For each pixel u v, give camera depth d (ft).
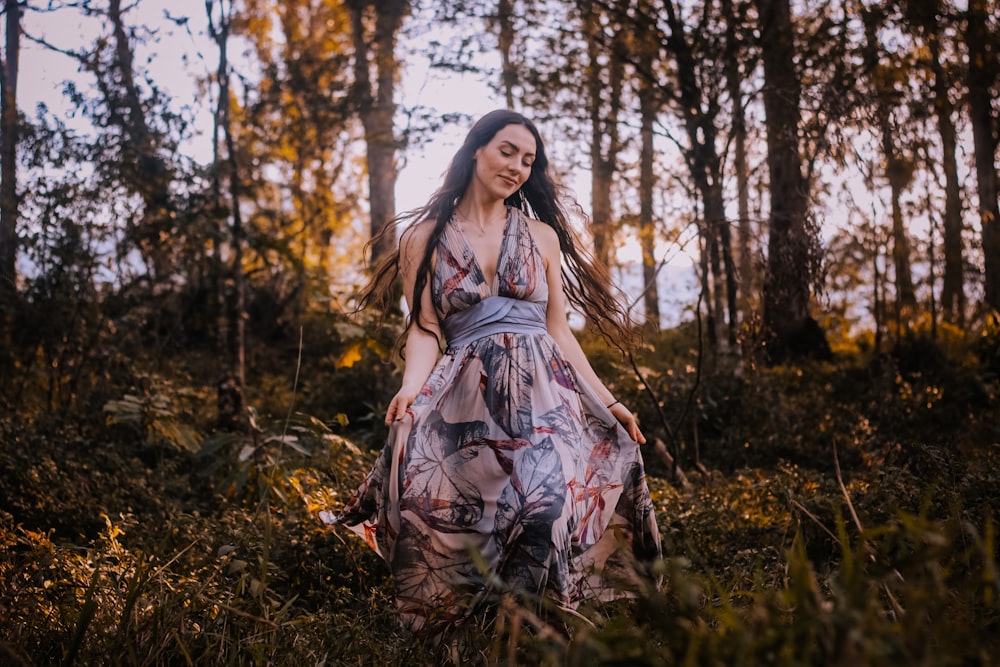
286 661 8.42
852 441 23.72
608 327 14.61
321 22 62.08
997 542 9.43
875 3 25.76
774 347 25.03
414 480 11.18
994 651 5.28
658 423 25.45
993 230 49.65
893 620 6.31
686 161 24.72
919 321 45.88
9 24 31.48
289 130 47.39
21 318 27.61
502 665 7.31
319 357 40.09
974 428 23.54
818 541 12.87
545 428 11.29
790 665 4.64
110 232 29.99
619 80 30.32
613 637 5.28
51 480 16.53
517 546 10.46
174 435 22.12
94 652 8.40
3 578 10.07
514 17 28.76
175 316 38.06
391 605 11.46
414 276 12.10
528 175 12.23
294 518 14.82
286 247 30.89
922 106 28.30
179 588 9.88
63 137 29.50
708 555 13.32
